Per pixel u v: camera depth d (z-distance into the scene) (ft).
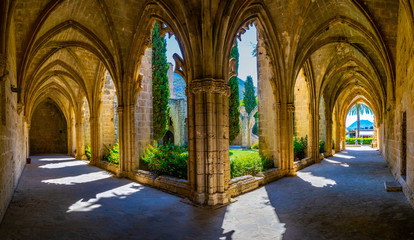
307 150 53.47
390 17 30.35
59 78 62.18
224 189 23.52
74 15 34.76
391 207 21.39
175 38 27.63
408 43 24.56
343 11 34.53
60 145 99.40
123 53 36.42
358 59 51.96
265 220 18.90
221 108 23.49
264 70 40.96
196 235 16.24
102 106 54.44
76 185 32.27
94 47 41.11
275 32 34.37
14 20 28.76
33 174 41.83
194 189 23.66
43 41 34.45
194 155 23.84
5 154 20.57
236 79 62.13
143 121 42.98
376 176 36.14
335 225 17.67
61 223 18.51
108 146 54.19
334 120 83.56
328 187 29.58
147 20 33.27
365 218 18.93
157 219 19.26
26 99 44.52
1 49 18.30
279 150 37.35
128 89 37.27
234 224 18.13
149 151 40.14
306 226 17.61
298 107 58.49
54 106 99.30
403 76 27.76
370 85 64.80
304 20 32.32
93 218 19.57
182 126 95.76
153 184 30.76
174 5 25.02
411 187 23.76
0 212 18.24
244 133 99.86
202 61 23.12
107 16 32.58
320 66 51.19
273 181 33.58
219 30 23.11
